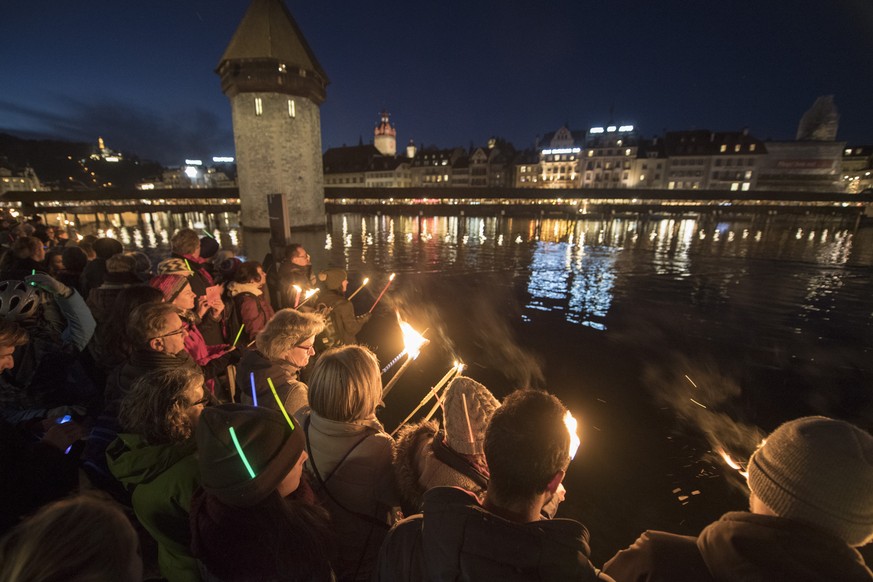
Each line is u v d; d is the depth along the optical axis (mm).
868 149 76188
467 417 1437
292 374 2285
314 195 39281
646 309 12484
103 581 805
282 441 1161
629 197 54438
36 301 2730
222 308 3588
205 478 1111
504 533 908
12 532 829
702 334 9969
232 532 1091
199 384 1533
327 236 37219
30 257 4348
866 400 6738
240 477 1077
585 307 12672
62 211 57062
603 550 3518
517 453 978
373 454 1551
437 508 990
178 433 1406
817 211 54906
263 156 36500
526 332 9875
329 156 108000
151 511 1401
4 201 54969
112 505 912
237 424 1109
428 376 6824
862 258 25109
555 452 985
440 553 919
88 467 1818
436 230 43750
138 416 1407
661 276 18562
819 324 11117
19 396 2602
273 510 1146
